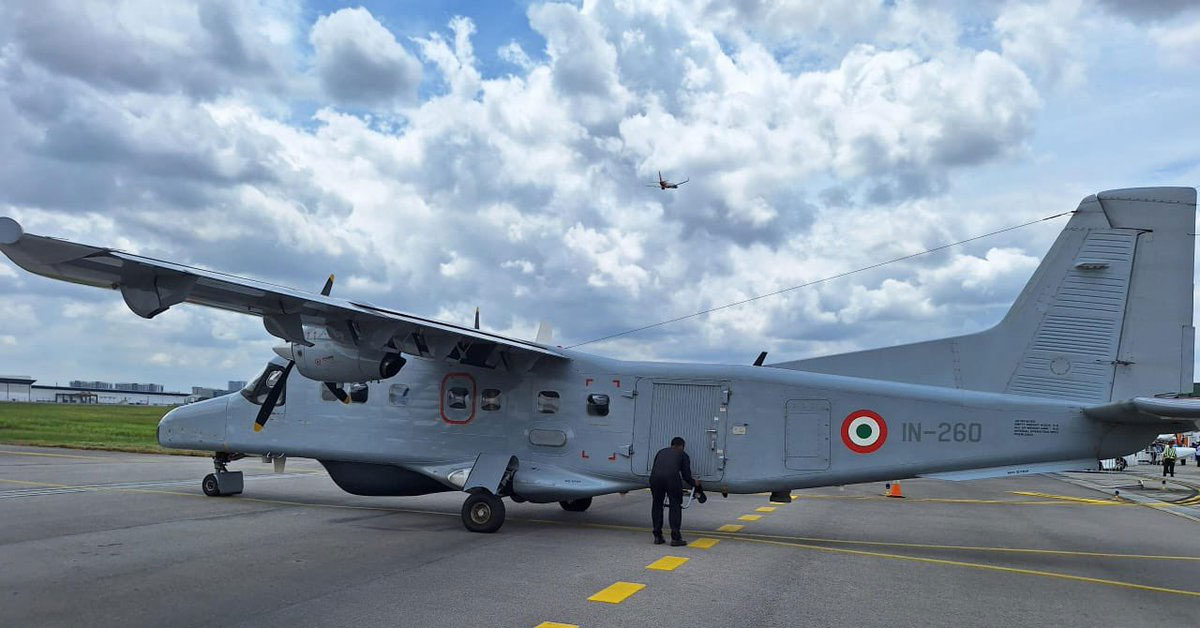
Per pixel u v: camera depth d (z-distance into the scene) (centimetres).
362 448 1369
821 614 707
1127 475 3456
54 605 695
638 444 1229
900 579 874
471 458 1297
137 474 1995
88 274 839
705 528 1280
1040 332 1143
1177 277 1094
